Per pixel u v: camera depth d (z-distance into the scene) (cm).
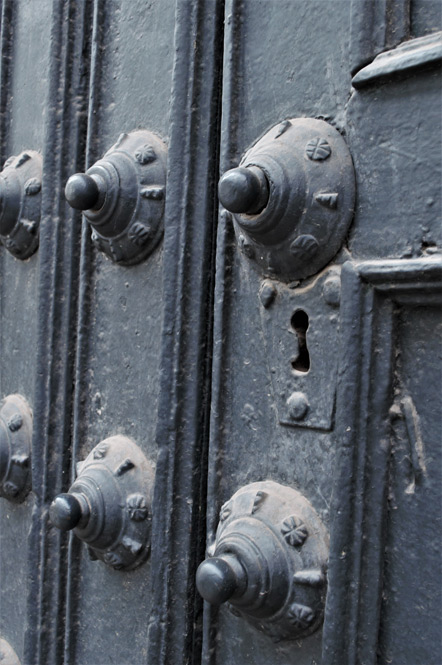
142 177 106
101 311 118
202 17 100
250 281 92
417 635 74
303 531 83
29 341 135
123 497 107
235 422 94
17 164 134
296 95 87
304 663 85
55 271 122
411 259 72
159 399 102
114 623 112
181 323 100
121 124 115
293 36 88
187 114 100
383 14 75
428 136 72
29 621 125
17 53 141
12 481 133
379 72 74
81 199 104
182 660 100
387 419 76
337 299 81
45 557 123
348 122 80
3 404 138
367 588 77
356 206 79
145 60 112
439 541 73
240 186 80
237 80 94
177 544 101
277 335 89
